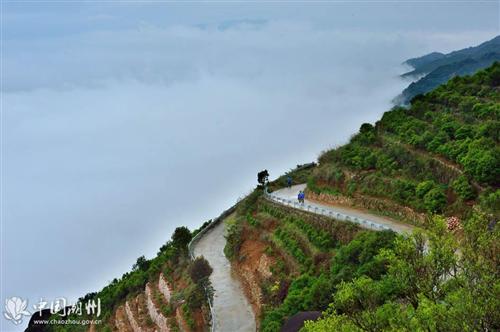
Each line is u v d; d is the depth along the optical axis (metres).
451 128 47.69
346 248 37.16
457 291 20.19
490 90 54.91
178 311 46.16
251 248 51.25
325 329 21.42
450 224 35.62
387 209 45.38
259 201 59.19
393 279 24.11
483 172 39.53
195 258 53.53
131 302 57.16
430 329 18.81
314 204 52.34
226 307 43.66
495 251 20.84
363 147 54.88
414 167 46.44
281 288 39.91
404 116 56.88
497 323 18.69
